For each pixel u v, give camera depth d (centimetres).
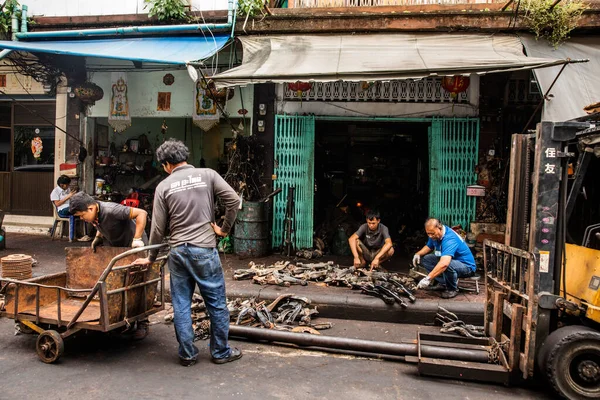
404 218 1033
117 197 928
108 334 433
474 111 743
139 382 335
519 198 369
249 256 737
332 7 705
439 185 752
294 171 787
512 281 359
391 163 1193
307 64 587
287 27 684
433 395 328
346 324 493
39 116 913
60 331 377
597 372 309
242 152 772
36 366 361
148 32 725
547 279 333
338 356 400
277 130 786
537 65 512
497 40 630
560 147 328
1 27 782
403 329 479
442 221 751
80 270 438
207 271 360
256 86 789
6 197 965
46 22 781
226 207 372
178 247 356
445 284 522
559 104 588
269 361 384
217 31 707
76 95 827
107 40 740
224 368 366
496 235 707
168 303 541
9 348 398
